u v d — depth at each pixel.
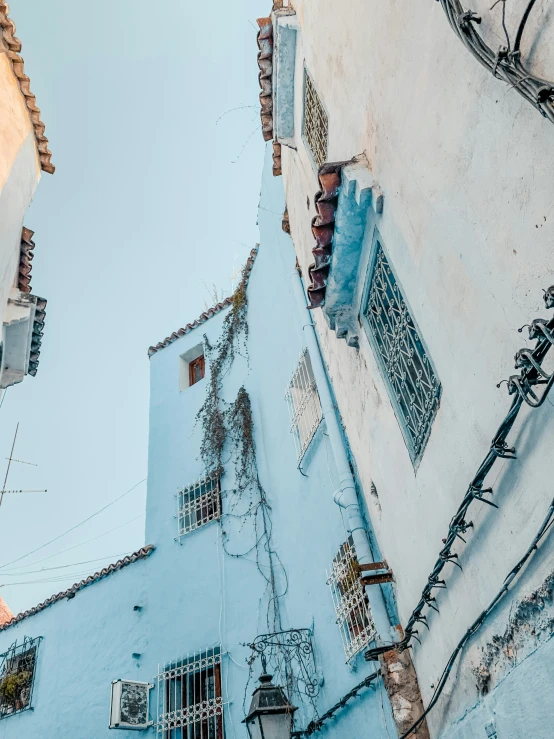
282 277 12.77
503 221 3.21
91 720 10.99
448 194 3.92
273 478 11.20
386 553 6.53
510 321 3.20
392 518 6.04
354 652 7.52
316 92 7.86
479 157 3.45
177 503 12.70
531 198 2.92
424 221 4.38
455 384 4.05
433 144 4.11
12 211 9.64
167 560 12.01
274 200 13.94
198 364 15.53
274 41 9.05
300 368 10.81
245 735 9.02
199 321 15.76
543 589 3.04
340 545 8.60
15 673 12.96
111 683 10.85
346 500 7.80
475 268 3.59
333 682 7.98
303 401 10.44
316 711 8.03
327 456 9.41
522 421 3.16
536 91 2.61
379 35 5.14
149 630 11.33
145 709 10.27
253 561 10.61
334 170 5.70
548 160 2.76
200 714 9.57
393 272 5.27
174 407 14.61
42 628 13.20
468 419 3.86
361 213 5.77
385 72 5.04
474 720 4.04
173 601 11.36
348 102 6.26
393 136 4.93
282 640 9.26
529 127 2.91
